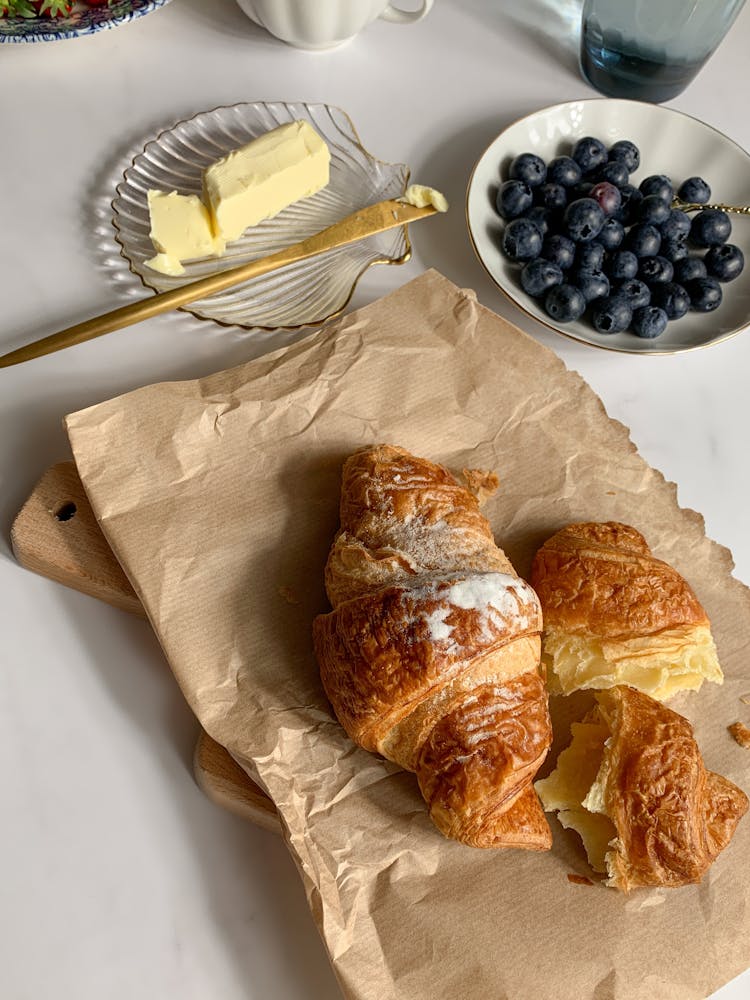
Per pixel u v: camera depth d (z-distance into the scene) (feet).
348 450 1.07
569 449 1.11
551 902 0.90
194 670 0.94
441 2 1.49
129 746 0.97
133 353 1.15
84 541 1.00
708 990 0.88
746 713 1.01
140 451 1.01
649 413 1.23
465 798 0.84
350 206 1.27
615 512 1.09
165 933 0.90
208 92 1.34
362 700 0.86
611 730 0.93
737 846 0.95
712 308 1.22
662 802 0.88
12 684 0.97
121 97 1.32
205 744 0.94
